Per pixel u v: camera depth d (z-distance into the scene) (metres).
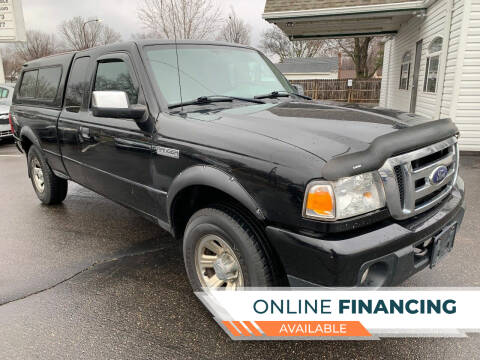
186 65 3.20
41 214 4.78
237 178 2.18
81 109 3.73
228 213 2.30
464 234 3.92
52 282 3.12
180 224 2.86
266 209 2.05
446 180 2.39
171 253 3.65
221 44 3.65
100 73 3.48
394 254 1.98
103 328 2.53
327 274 1.88
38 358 2.26
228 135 2.30
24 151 5.31
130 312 2.71
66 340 2.42
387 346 2.36
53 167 4.55
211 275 2.60
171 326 2.55
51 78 4.35
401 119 2.46
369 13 10.39
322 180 1.84
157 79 2.96
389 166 2.00
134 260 3.51
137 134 2.93
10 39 14.88
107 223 4.45
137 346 2.36
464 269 3.22
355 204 1.89
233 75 3.43
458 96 7.93
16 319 2.63
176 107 2.88
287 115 2.57
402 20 12.51
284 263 2.04
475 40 7.57
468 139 8.09
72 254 3.65
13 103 5.25
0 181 6.57
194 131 2.49
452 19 8.14
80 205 5.12
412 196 2.09
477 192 5.26
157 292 2.97
